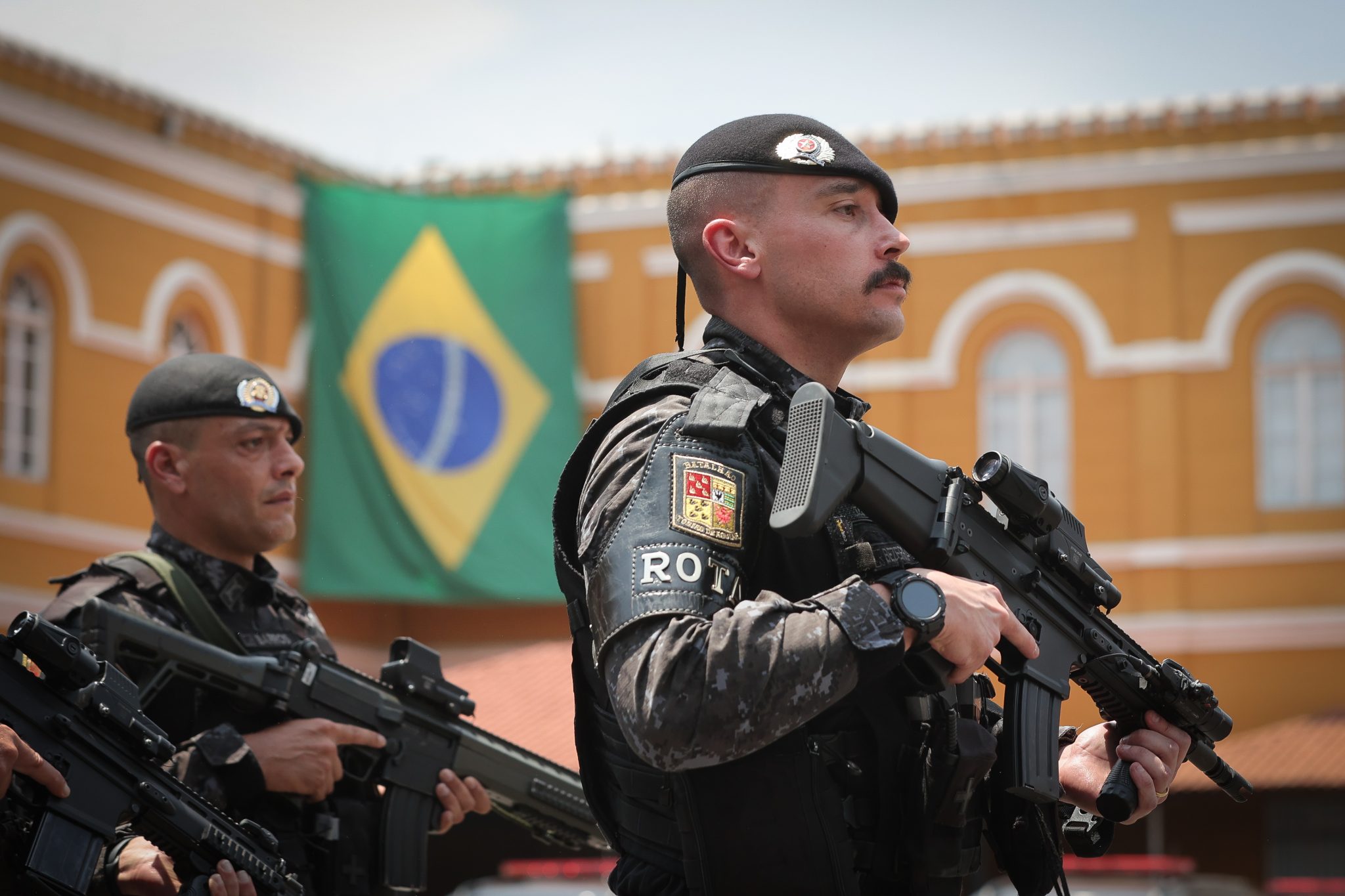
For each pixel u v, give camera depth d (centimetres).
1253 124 1936
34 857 291
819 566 238
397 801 402
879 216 263
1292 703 1848
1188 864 1109
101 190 1942
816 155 259
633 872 245
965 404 1975
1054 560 261
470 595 2055
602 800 256
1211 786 1638
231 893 322
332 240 2103
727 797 231
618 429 239
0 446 1848
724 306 262
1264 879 1627
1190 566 1897
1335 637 1848
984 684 277
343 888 386
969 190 1998
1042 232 1975
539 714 1274
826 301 257
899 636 217
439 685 415
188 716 376
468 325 2112
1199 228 1938
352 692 396
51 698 300
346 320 2092
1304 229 1911
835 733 237
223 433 405
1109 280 1955
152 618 373
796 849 231
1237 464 1902
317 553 2034
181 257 2014
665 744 210
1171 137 1958
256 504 408
